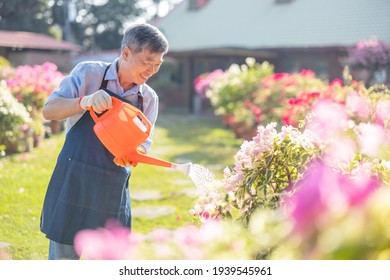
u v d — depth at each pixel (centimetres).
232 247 148
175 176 839
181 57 2575
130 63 275
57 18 4738
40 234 511
